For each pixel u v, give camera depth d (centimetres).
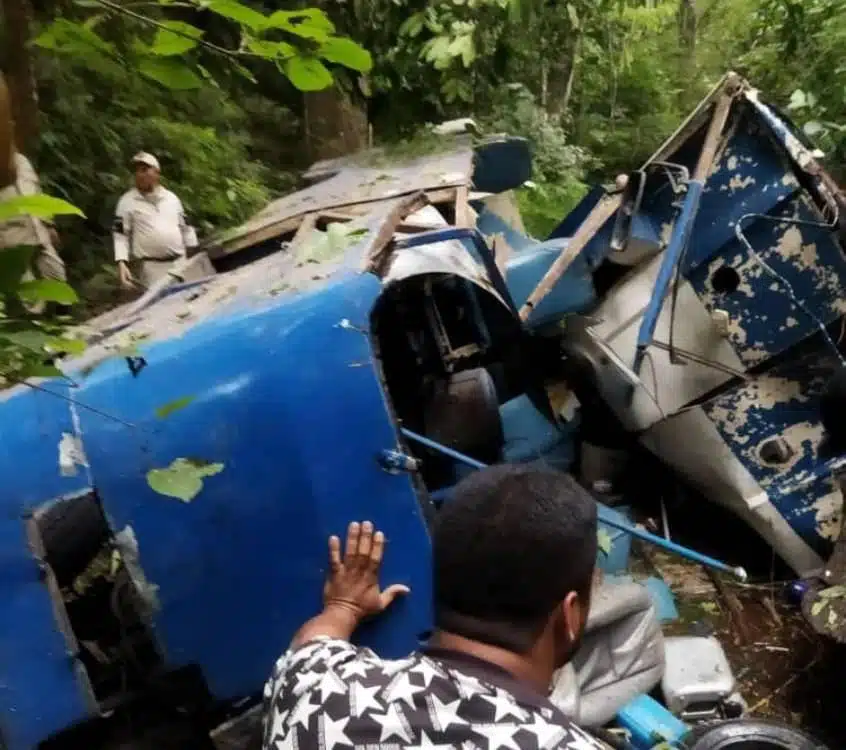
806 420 401
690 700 321
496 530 127
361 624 233
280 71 128
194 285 343
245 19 121
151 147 777
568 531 128
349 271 260
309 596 237
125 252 616
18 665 231
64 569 241
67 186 701
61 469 237
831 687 350
